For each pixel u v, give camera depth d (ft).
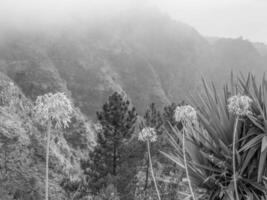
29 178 116.57
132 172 68.23
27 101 176.04
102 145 79.97
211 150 21.21
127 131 81.41
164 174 60.29
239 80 21.35
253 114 19.61
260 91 20.30
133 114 83.76
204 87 22.26
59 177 127.95
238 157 18.71
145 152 72.08
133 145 76.74
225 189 18.98
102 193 58.90
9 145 128.16
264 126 18.56
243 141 19.35
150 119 81.05
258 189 18.81
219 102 20.93
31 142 141.18
